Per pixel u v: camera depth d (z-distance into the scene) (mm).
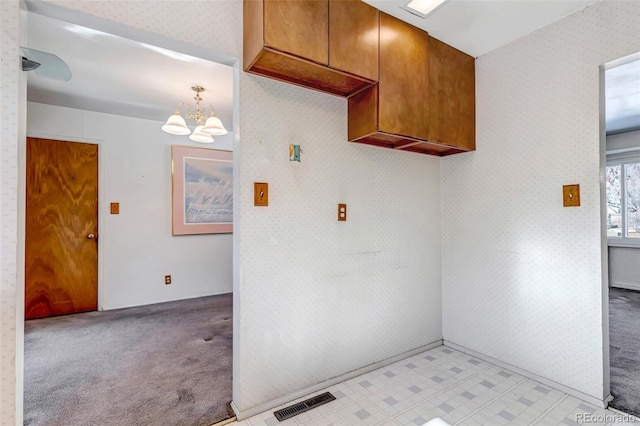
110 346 2660
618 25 1731
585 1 1810
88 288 3652
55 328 3088
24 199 1287
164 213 4078
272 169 1824
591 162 1847
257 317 1777
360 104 2002
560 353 1976
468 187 2498
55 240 3486
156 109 3559
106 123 3719
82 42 2150
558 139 1985
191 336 2883
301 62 1610
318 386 1990
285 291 1875
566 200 1947
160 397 1911
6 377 1221
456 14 1907
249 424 1670
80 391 1977
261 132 1783
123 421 1693
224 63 1773
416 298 2518
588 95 1853
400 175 2422
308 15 1586
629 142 4488
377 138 2064
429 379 2113
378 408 1796
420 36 2045
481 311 2408
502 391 1963
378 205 2297
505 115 2260
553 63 2006
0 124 1205
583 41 1869
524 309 2154
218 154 4449
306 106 1948
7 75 1215
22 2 1242
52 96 3170
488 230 2363
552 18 1965
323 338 2025
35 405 1832
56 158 3475
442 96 2221
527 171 2137
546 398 1888
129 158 3854
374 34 1828
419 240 2541
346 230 2131
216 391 1976
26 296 3365
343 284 2117
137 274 3906
